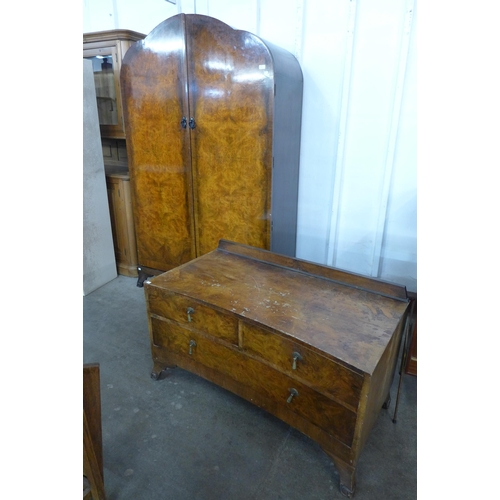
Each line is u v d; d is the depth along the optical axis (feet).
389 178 6.84
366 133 6.86
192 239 7.63
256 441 4.65
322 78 6.94
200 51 6.27
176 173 7.29
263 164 6.32
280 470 4.27
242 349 4.42
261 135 6.17
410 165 6.63
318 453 4.50
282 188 6.91
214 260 5.78
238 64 6.00
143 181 7.80
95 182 8.16
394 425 4.92
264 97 5.95
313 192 7.70
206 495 3.98
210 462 4.35
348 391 3.57
